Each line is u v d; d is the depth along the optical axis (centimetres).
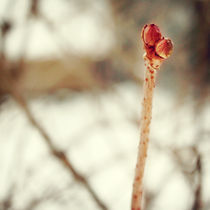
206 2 74
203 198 47
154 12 95
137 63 84
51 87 133
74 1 83
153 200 59
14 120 62
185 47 78
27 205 54
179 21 96
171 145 58
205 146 51
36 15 55
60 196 60
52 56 130
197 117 65
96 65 91
